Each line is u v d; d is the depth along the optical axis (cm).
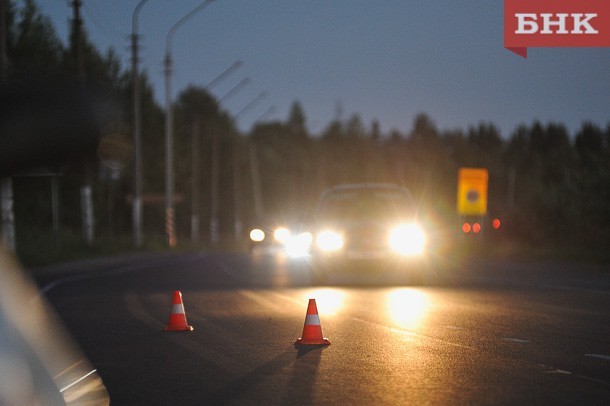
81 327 1697
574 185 5950
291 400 970
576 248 5331
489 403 951
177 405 949
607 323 1769
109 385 1075
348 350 1375
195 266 4209
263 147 19762
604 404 949
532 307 2100
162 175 10894
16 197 6481
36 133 196
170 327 1634
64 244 5428
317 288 2720
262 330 1639
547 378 1119
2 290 244
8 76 202
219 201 13750
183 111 16338
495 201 13612
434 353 1344
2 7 3900
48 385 264
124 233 9344
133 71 6669
